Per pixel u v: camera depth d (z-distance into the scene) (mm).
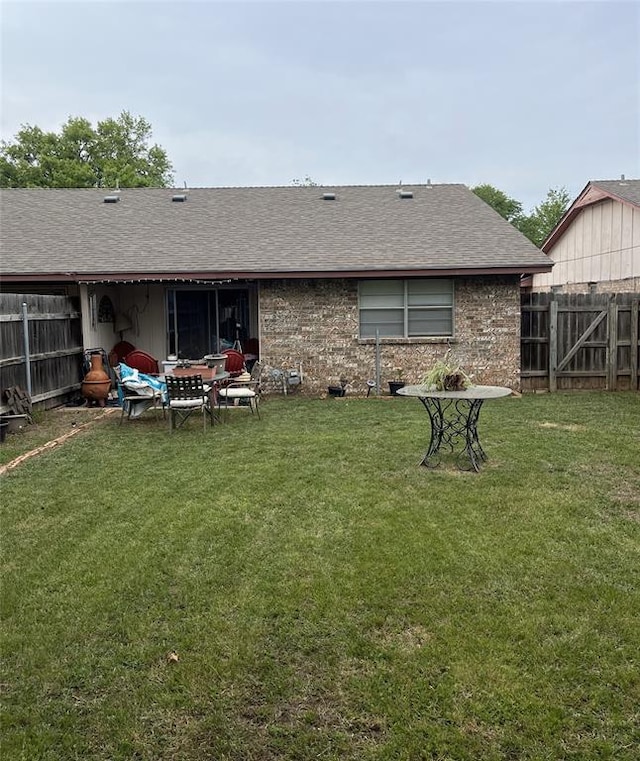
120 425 8703
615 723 2484
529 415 8961
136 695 2711
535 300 11883
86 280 10852
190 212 13836
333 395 11508
